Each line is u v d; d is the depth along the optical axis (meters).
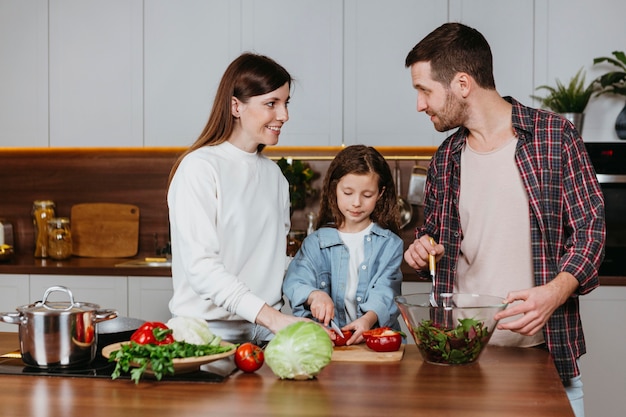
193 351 1.68
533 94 3.72
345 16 3.84
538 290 1.81
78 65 4.02
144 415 1.42
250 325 2.16
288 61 3.88
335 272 2.28
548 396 1.53
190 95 3.95
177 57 3.95
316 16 3.85
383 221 2.34
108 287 3.83
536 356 1.89
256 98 2.07
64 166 4.44
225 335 2.12
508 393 1.56
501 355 1.91
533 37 3.71
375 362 1.84
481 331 1.76
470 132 2.11
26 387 1.62
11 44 4.05
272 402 1.50
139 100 3.98
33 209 4.38
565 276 1.87
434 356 1.79
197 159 2.04
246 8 3.89
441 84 2.04
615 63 3.59
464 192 2.12
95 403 1.50
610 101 3.69
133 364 1.67
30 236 4.47
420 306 1.78
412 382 1.64
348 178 2.23
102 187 4.42
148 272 3.80
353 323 2.05
